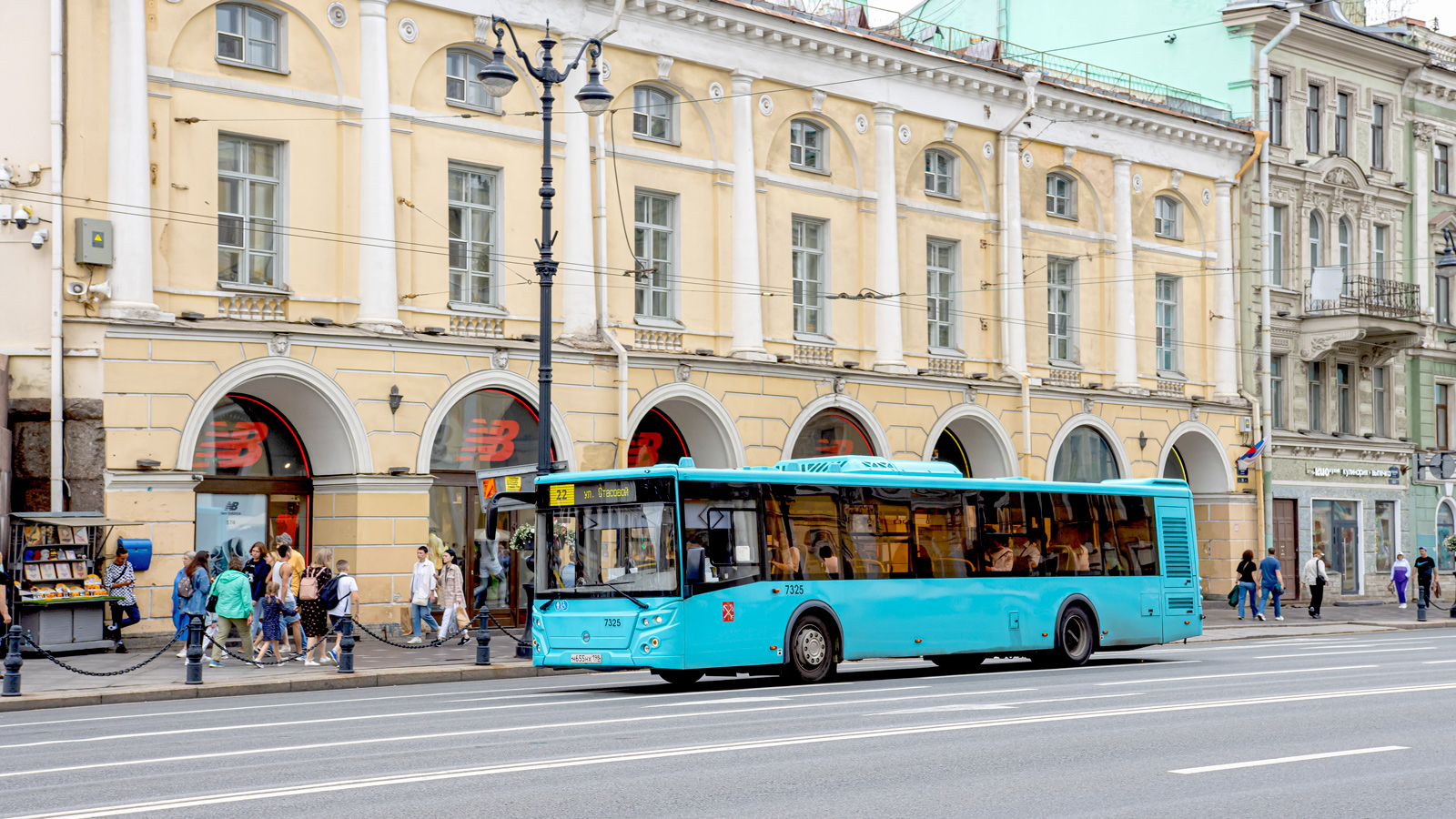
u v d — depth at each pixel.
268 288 26.73
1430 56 49.66
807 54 34.41
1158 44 46.78
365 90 27.95
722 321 32.97
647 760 11.70
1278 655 26.25
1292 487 45.81
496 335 29.55
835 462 22.70
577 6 30.61
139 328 25.11
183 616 23.72
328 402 27.30
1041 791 10.30
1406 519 49.53
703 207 32.78
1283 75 46.12
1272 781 10.80
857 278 35.62
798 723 14.41
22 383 24.44
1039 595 23.92
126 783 10.75
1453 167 51.56
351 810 9.47
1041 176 39.66
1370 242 48.66
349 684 21.31
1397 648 28.27
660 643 19.56
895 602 22.00
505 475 24.27
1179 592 26.23
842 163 35.38
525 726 14.37
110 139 25.02
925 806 9.67
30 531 23.48
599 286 30.78
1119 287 41.41
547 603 20.59
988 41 39.97
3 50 24.86
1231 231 44.56
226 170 26.59
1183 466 44.72
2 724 15.87
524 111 30.16
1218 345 44.16
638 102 31.84
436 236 28.84
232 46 26.70
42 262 24.59
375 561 27.62
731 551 20.30
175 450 25.47
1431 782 10.80
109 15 25.09
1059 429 39.69
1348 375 48.19
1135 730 13.78
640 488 20.14
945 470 23.50
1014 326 38.53
